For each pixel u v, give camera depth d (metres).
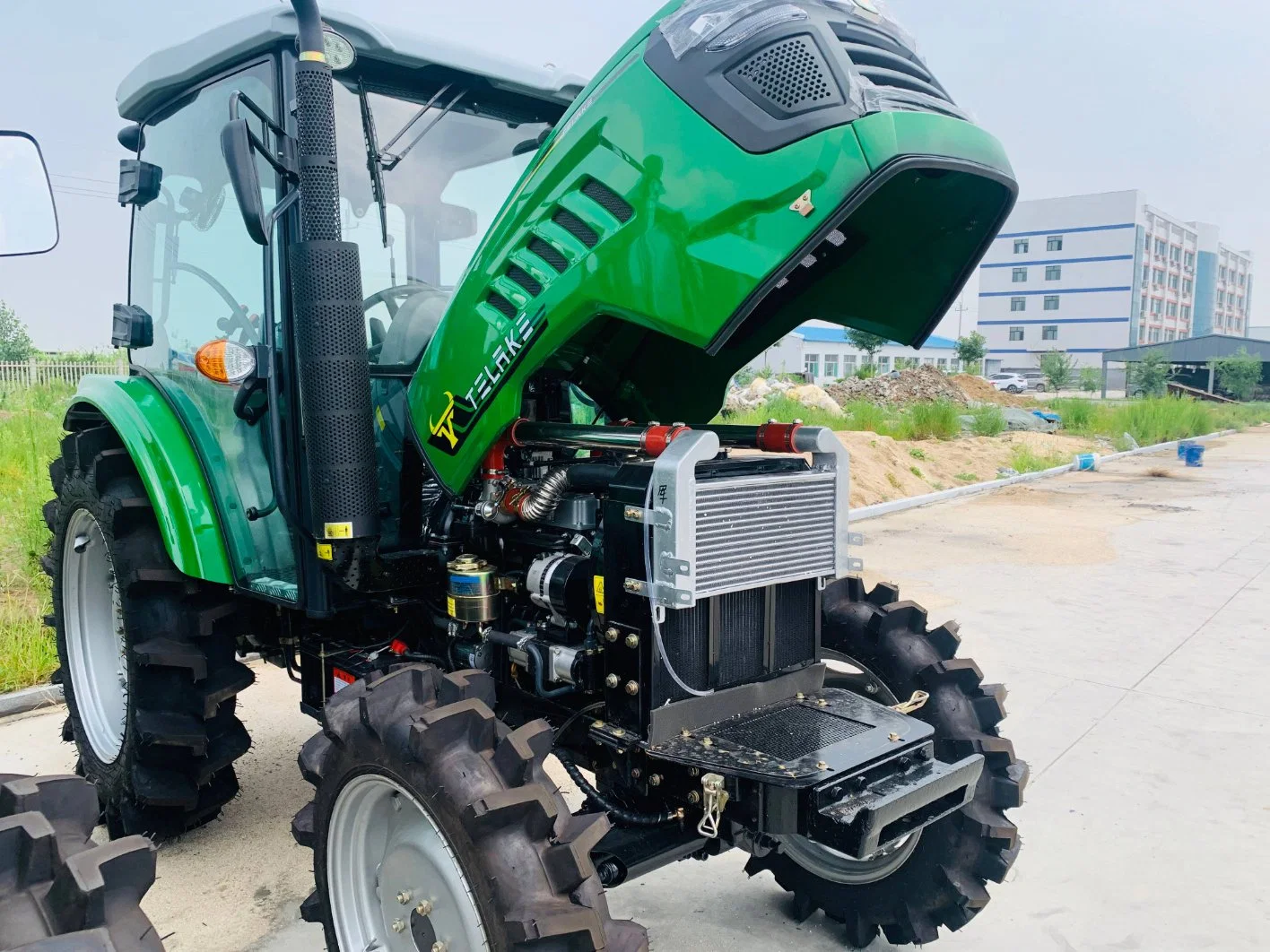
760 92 1.97
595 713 2.44
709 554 2.20
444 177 3.12
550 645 2.47
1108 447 19.02
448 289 3.18
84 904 1.46
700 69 2.05
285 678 5.02
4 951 1.41
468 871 1.94
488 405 2.47
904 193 2.21
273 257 2.69
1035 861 3.30
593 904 1.90
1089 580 7.43
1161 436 21.84
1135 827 3.55
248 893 3.02
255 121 2.85
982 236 2.27
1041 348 78.00
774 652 2.47
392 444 2.91
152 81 3.16
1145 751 4.21
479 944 2.00
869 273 2.48
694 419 2.97
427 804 2.02
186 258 3.28
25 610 5.25
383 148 2.95
